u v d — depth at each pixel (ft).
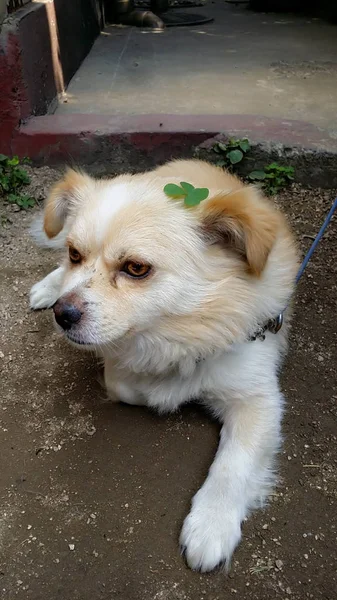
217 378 1.43
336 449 1.47
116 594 1.16
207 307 1.29
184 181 1.43
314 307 1.97
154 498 1.35
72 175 1.55
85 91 3.52
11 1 2.71
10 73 2.64
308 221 2.44
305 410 1.58
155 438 1.51
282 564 1.21
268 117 2.89
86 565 1.22
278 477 1.40
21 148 2.80
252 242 1.20
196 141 2.74
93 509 1.33
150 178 1.43
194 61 4.23
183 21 5.68
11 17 2.63
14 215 2.51
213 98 3.36
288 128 2.77
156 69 4.02
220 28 5.49
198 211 1.27
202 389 1.47
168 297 1.24
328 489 1.37
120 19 5.68
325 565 1.21
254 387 1.46
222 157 2.73
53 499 1.36
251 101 3.30
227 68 4.02
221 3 7.08
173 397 1.50
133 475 1.41
